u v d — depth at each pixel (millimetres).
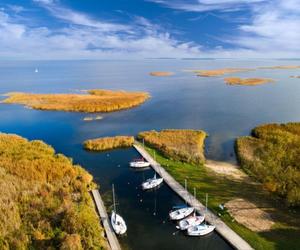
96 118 123375
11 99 158500
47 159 69312
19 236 42750
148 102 157250
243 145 83812
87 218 45844
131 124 113688
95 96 166125
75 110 136500
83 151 84250
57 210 49031
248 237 44906
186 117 123750
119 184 64500
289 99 160000
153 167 71125
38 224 45188
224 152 82625
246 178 65250
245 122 114625
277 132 90250
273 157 66312
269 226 47406
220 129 105438
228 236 45375
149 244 45469
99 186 63688
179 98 167875
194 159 74125
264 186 59438
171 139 88688
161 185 63344
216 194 57812
